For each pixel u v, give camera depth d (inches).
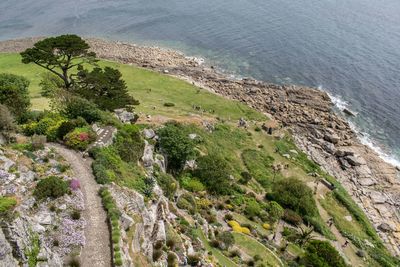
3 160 1327.5
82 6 7327.8
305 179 3080.7
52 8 7224.4
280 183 2824.8
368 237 2701.8
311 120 3875.5
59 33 6008.9
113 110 2502.5
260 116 3821.4
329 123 3848.4
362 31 6220.5
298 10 7199.8
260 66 5034.5
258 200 2600.9
